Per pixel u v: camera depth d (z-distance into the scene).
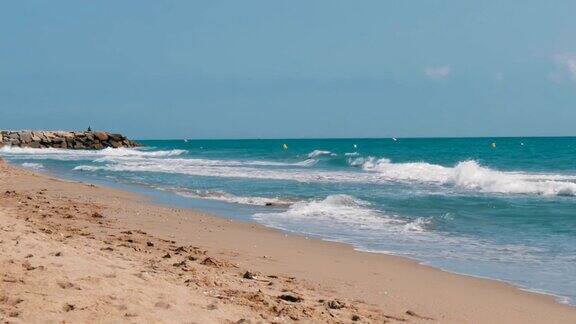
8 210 13.77
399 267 10.31
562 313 7.71
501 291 8.82
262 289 7.65
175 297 6.30
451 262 10.84
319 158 50.59
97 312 5.39
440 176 30.22
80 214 14.32
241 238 12.63
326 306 7.18
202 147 110.56
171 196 22.38
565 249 12.19
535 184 23.89
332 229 14.63
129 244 10.27
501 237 13.69
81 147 86.69
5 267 6.34
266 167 42.38
